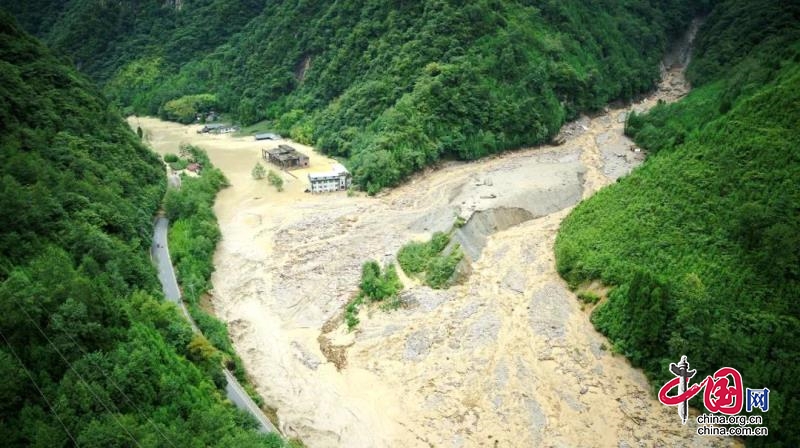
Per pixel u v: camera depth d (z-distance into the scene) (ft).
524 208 368.27
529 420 209.26
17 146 279.90
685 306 222.48
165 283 282.36
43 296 168.55
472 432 206.90
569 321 257.34
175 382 176.65
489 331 255.70
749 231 234.58
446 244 320.09
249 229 382.22
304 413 220.23
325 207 416.05
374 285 289.74
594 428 204.23
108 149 356.79
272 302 295.48
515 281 293.43
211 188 436.76
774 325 207.92
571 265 287.28
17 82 333.01
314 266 327.67
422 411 217.97
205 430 167.12
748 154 266.36
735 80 461.78
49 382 153.38
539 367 233.14
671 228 264.72
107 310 183.52
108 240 243.19
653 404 212.43
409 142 458.91
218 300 297.33
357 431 211.20
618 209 301.84
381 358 247.50
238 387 222.07
